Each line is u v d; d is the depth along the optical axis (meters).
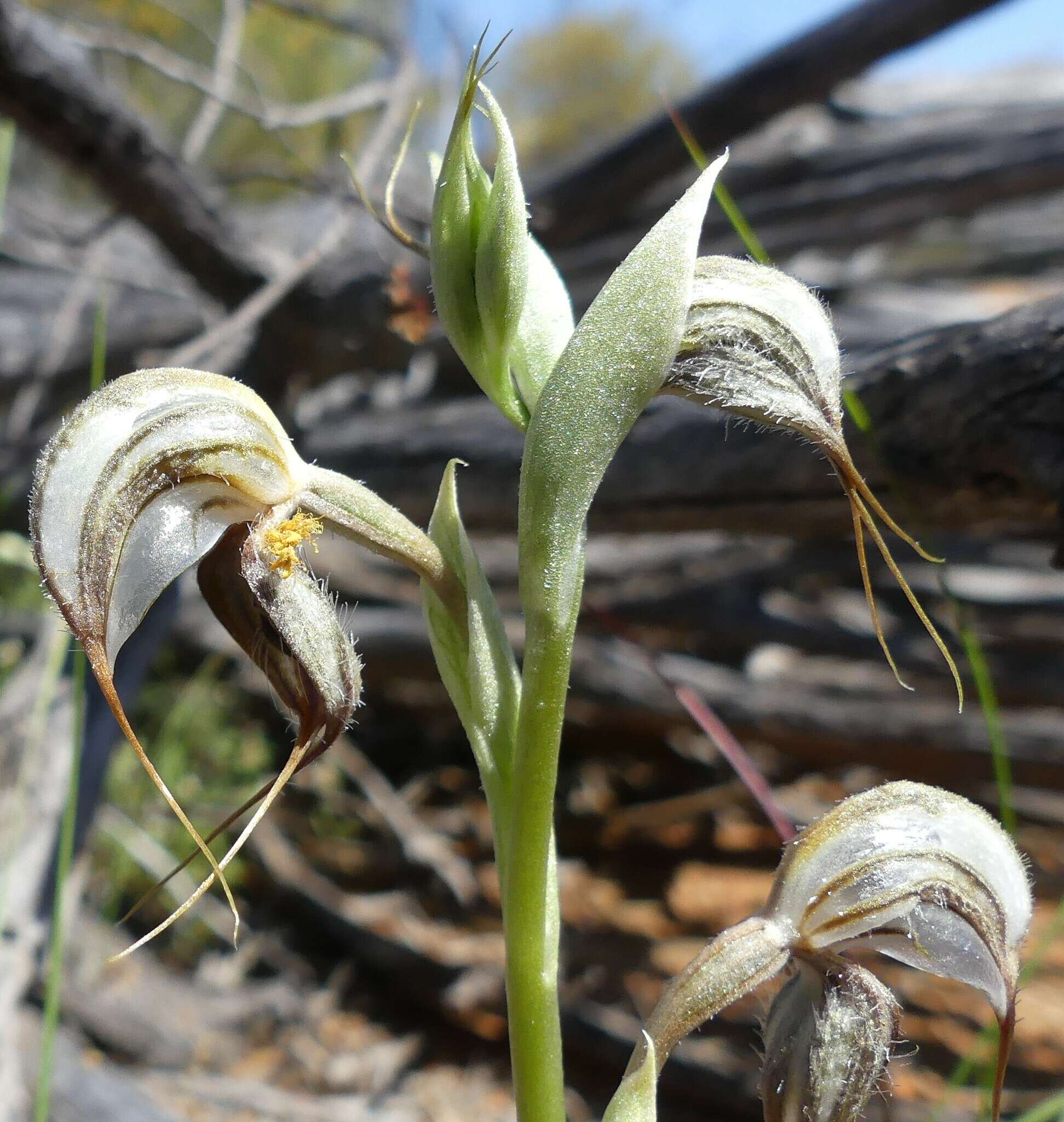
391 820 0.17
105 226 0.15
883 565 0.17
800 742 0.17
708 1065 0.13
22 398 0.15
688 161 0.17
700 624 0.17
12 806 0.10
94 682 0.11
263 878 0.16
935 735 0.16
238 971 0.15
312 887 0.16
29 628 0.15
